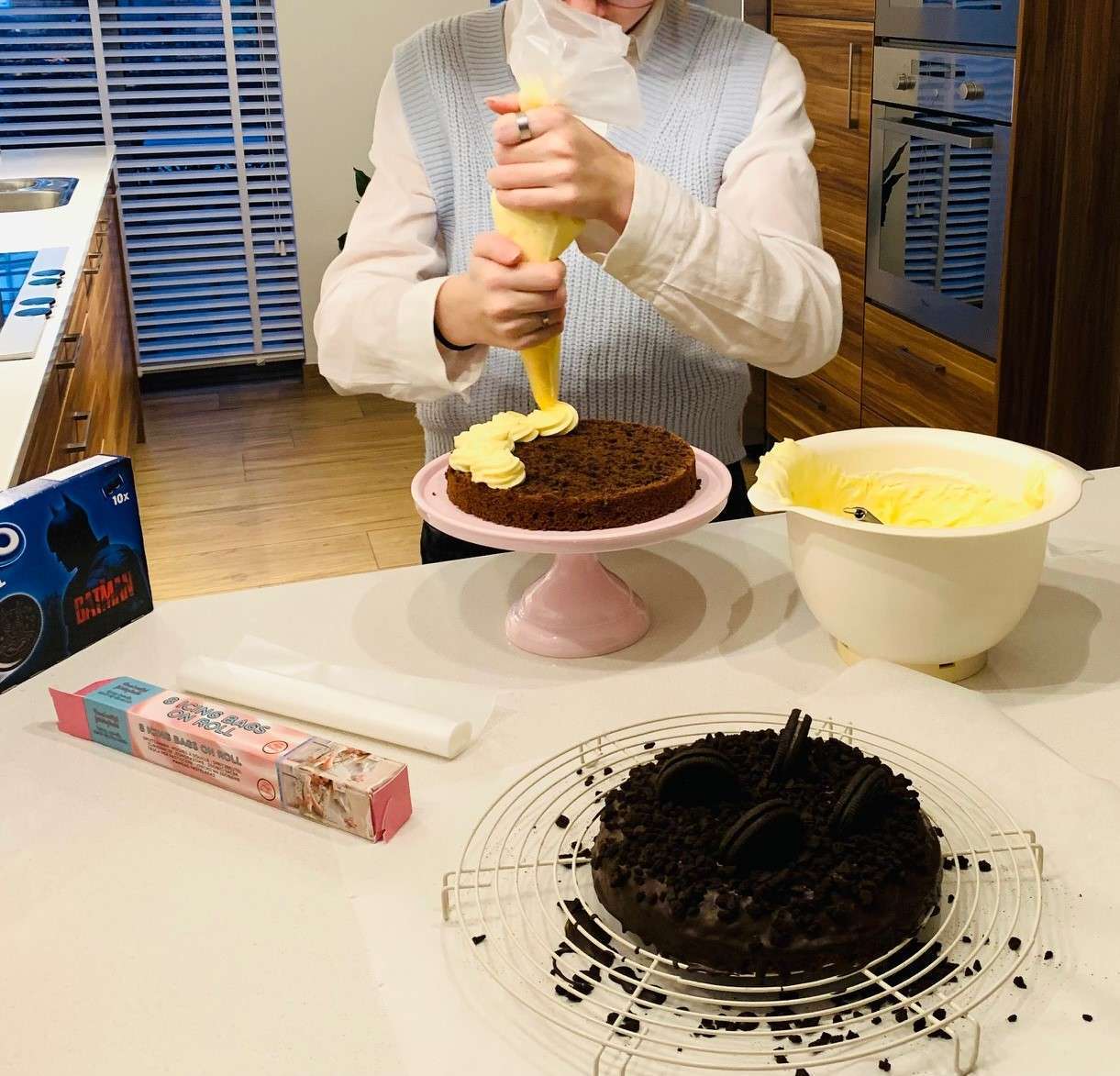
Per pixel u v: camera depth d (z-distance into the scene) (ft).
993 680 3.76
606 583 4.09
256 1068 2.43
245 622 4.28
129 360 13.71
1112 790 3.01
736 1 11.66
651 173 4.07
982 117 8.47
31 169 12.80
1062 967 2.57
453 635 4.15
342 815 3.12
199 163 15.55
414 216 5.04
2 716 3.74
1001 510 3.91
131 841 3.14
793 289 4.41
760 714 3.47
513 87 4.98
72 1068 2.45
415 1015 2.55
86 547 4.08
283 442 14.01
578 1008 2.54
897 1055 2.39
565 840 3.02
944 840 2.90
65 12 14.67
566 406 4.27
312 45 15.15
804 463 3.92
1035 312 8.67
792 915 2.52
